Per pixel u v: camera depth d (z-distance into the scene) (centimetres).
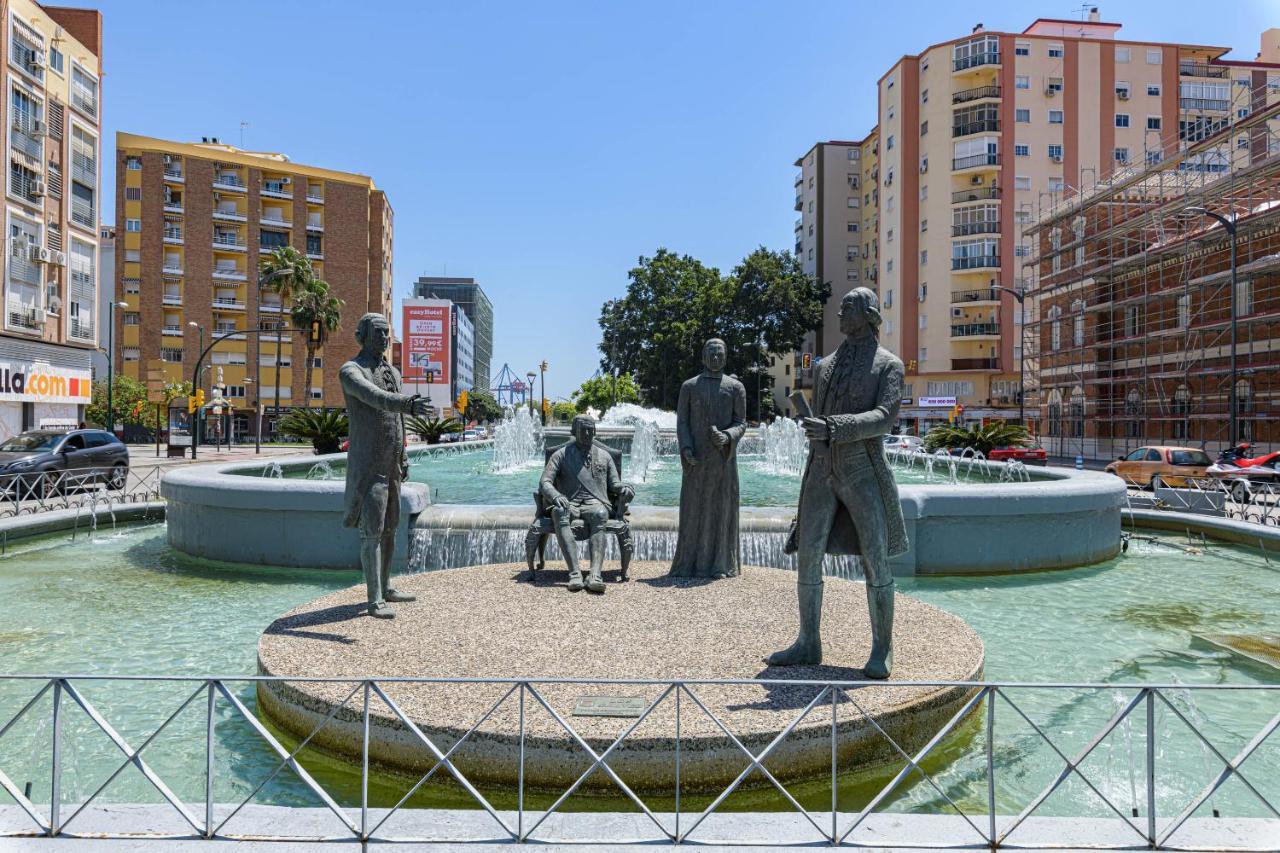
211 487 977
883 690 443
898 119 5734
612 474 749
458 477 1759
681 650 511
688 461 737
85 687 559
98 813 327
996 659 627
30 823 320
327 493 938
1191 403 3139
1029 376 5200
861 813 321
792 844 307
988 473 1577
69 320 3528
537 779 382
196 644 659
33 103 3281
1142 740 473
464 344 14500
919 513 916
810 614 485
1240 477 1988
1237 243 2828
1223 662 620
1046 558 962
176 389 5788
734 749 387
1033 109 5250
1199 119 5144
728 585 707
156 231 6259
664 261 6700
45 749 457
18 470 1695
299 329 5819
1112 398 3512
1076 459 3316
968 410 5300
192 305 6362
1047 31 5525
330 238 6900
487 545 902
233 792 401
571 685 446
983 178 5353
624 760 380
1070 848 307
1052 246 4078
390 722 403
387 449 604
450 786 392
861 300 473
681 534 746
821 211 7000
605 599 650
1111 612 774
